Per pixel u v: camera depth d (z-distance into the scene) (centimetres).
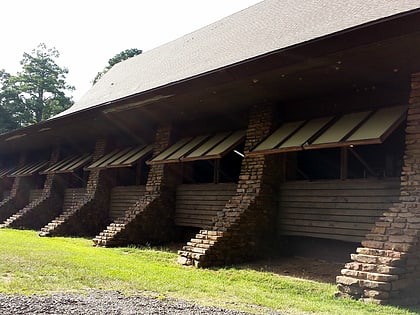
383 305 786
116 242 1611
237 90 1310
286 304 757
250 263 1266
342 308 752
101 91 2538
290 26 1450
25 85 5688
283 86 1256
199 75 1222
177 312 618
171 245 1683
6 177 3027
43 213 2442
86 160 2333
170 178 1797
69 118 1888
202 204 1669
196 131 1788
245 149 1471
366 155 1423
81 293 729
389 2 1109
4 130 5344
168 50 2467
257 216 1349
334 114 1316
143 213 1700
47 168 2647
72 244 1644
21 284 773
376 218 1162
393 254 851
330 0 1494
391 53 977
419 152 991
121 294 742
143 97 1465
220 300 758
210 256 1207
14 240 1648
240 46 1569
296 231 1349
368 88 1245
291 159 1452
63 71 6112
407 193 982
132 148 2095
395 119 1105
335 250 1323
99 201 2127
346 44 947
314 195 1320
